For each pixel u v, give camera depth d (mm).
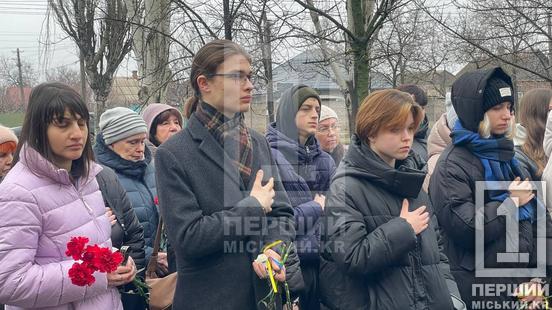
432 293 2756
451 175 3158
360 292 2826
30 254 2449
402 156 2861
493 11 7625
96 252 2469
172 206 2541
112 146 3820
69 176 2604
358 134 2930
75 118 2566
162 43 8469
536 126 3889
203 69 2619
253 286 2574
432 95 12570
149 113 4613
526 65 8703
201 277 2568
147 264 3535
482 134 3193
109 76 10914
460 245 3170
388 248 2672
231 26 6750
